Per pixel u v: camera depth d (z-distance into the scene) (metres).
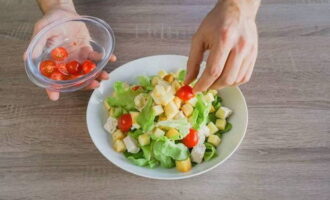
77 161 0.92
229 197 0.84
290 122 0.98
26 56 1.03
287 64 1.12
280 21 1.24
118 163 0.85
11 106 1.04
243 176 0.88
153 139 0.89
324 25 1.23
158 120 0.93
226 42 0.78
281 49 1.16
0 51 1.17
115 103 0.99
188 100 0.93
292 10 1.28
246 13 0.85
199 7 1.29
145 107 0.94
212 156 0.89
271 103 1.02
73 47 1.10
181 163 0.85
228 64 0.80
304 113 1.00
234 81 0.82
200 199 0.84
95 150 0.94
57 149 0.94
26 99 1.05
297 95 1.04
